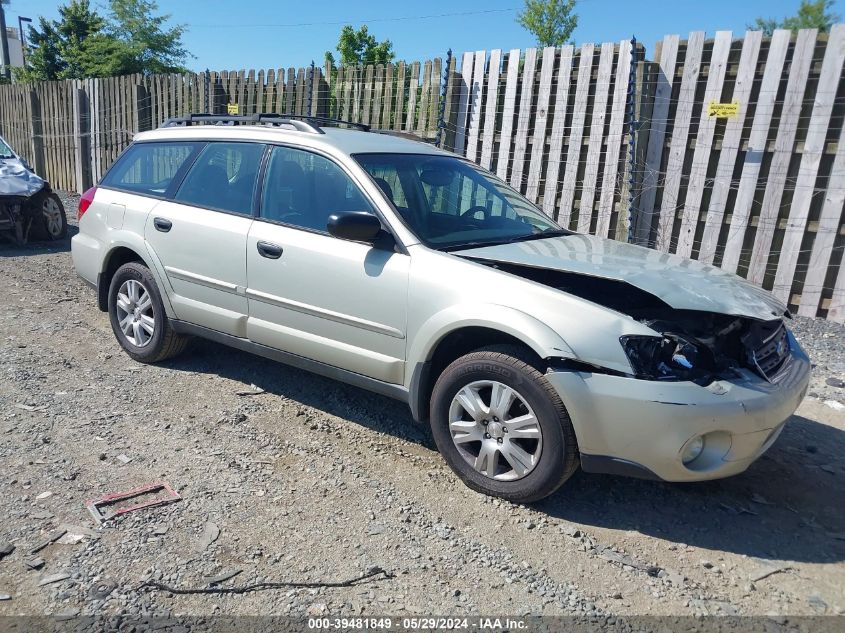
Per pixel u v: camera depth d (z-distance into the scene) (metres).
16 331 6.01
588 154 8.16
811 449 4.43
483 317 3.49
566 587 2.99
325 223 4.24
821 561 3.28
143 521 3.28
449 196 4.52
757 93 7.20
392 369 3.94
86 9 31.00
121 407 4.57
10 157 10.17
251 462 3.92
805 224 7.05
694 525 3.53
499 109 8.94
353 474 3.85
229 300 4.69
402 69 9.71
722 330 3.60
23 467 3.71
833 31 6.66
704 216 7.63
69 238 10.54
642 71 7.69
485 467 3.64
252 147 4.75
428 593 2.90
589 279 3.95
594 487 3.85
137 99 13.30
